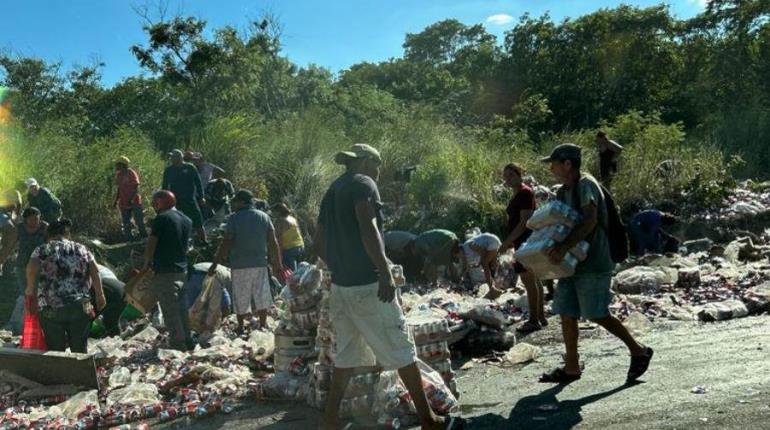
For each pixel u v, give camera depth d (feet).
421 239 39.24
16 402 20.98
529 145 65.10
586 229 17.42
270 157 56.13
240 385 20.72
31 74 94.12
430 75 175.52
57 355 21.45
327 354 18.20
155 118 91.71
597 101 133.90
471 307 23.43
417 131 62.18
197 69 85.10
